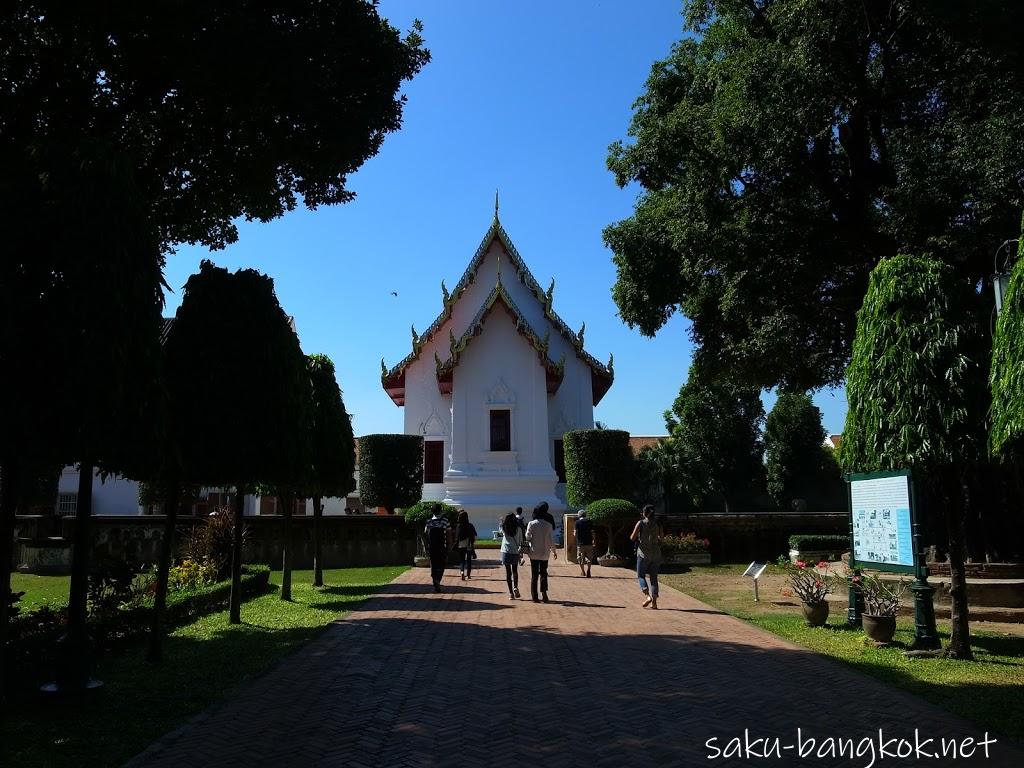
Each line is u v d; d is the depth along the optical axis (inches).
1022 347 247.9
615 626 434.3
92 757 209.8
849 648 364.8
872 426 359.6
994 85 546.0
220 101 440.5
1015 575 501.0
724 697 272.8
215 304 390.9
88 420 235.0
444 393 1331.2
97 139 251.3
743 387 893.8
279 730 234.8
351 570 853.8
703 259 661.9
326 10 455.2
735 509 2039.9
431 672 315.0
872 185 647.8
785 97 573.0
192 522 900.0
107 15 371.9
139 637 383.2
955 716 249.4
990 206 509.4
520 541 663.1
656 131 673.0
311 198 554.9
